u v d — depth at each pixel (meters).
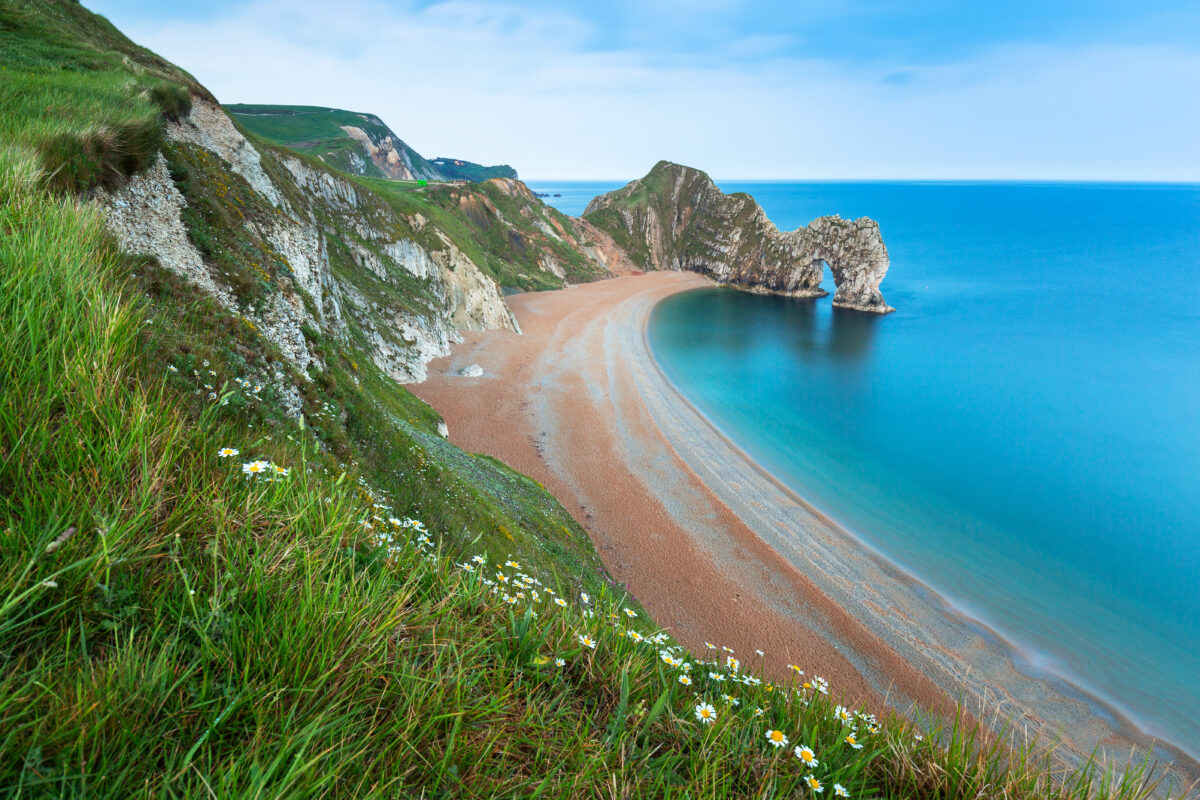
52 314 3.76
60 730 1.81
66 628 2.26
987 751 3.16
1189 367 89.94
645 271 172.25
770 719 3.65
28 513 2.47
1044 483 54.28
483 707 2.76
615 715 3.18
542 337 90.19
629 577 33.50
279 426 7.36
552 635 3.80
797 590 34.66
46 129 11.96
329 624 2.62
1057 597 37.19
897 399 77.50
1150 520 47.81
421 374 59.53
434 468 19.62
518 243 138.38
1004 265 194.00
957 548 42.53
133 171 14.94
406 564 3.88
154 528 2.81
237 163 29.91
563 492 43.12
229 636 2.44
